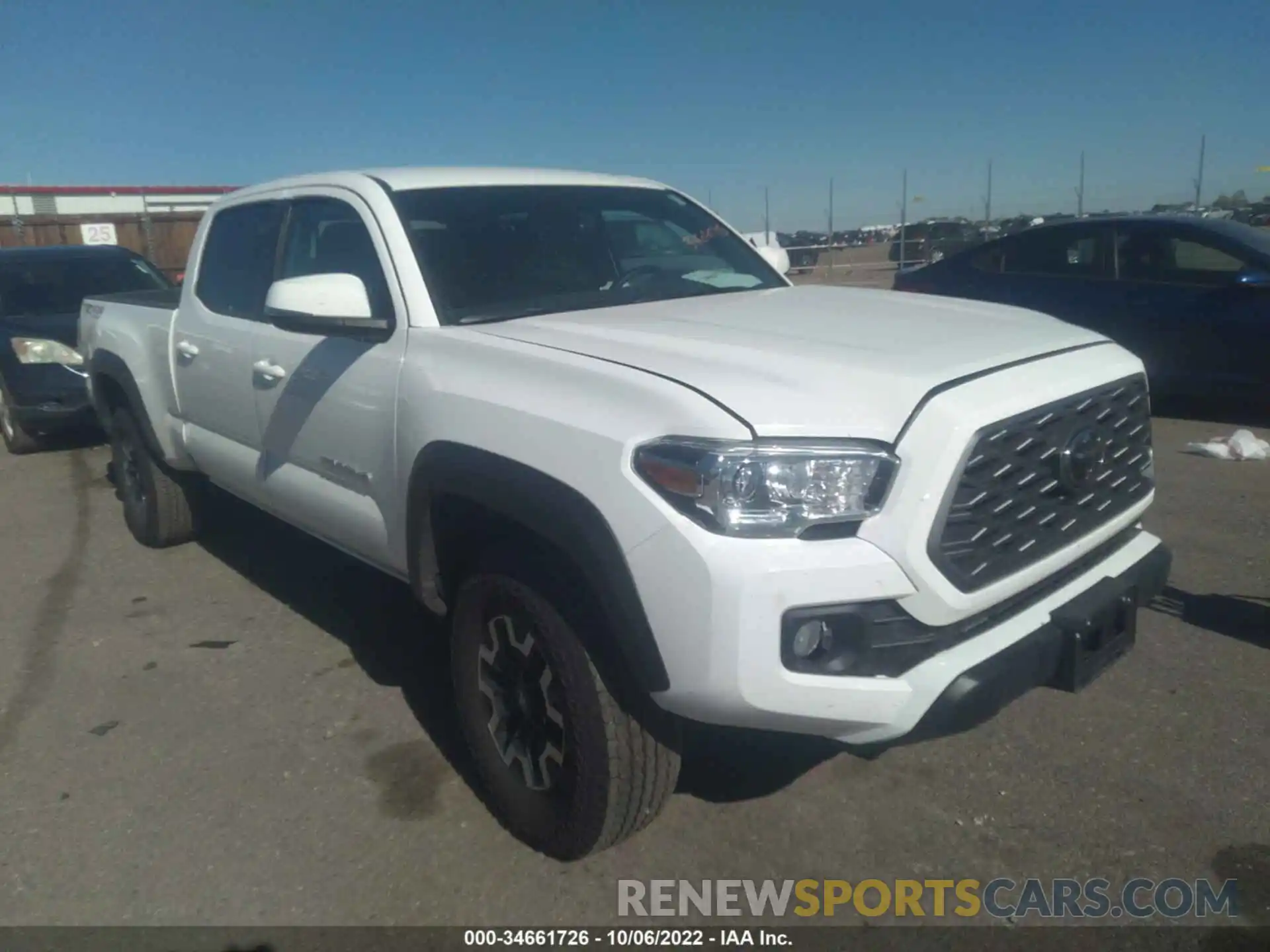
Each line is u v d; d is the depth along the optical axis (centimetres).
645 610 241
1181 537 519
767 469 232
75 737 374
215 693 403
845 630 237
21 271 884
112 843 311
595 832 276
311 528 398
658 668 241
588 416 259
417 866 296
